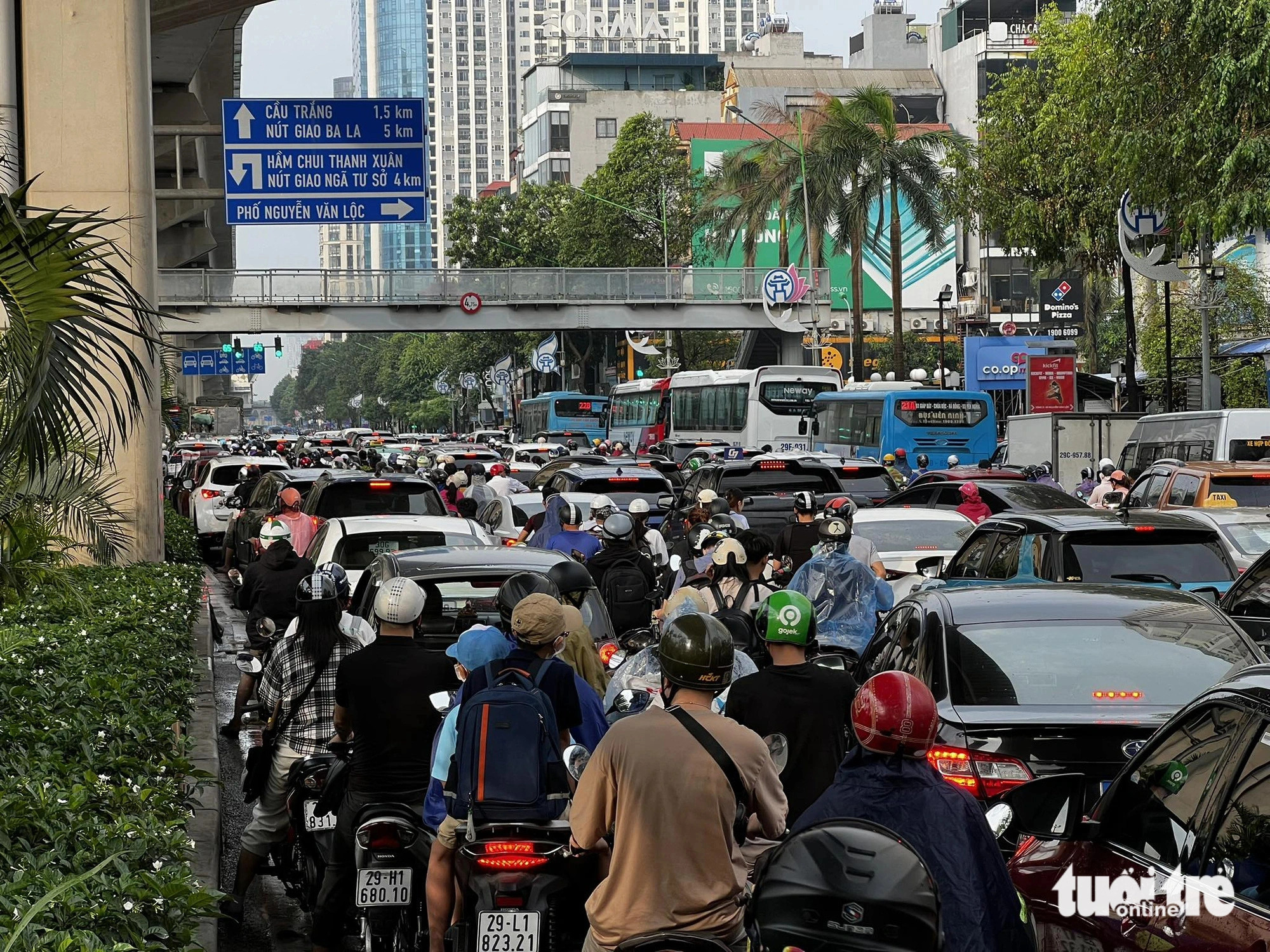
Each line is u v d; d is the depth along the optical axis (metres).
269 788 9.15
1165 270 42.47
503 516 24.61
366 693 7.77
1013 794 6.04
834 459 27.33
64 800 6.77
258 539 19.23
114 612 14.16
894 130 67.50
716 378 57.19
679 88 156.38
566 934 6.97
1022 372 68.62
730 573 11.96
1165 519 13.83
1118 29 33.25
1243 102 30.61
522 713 6.88
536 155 156.00
